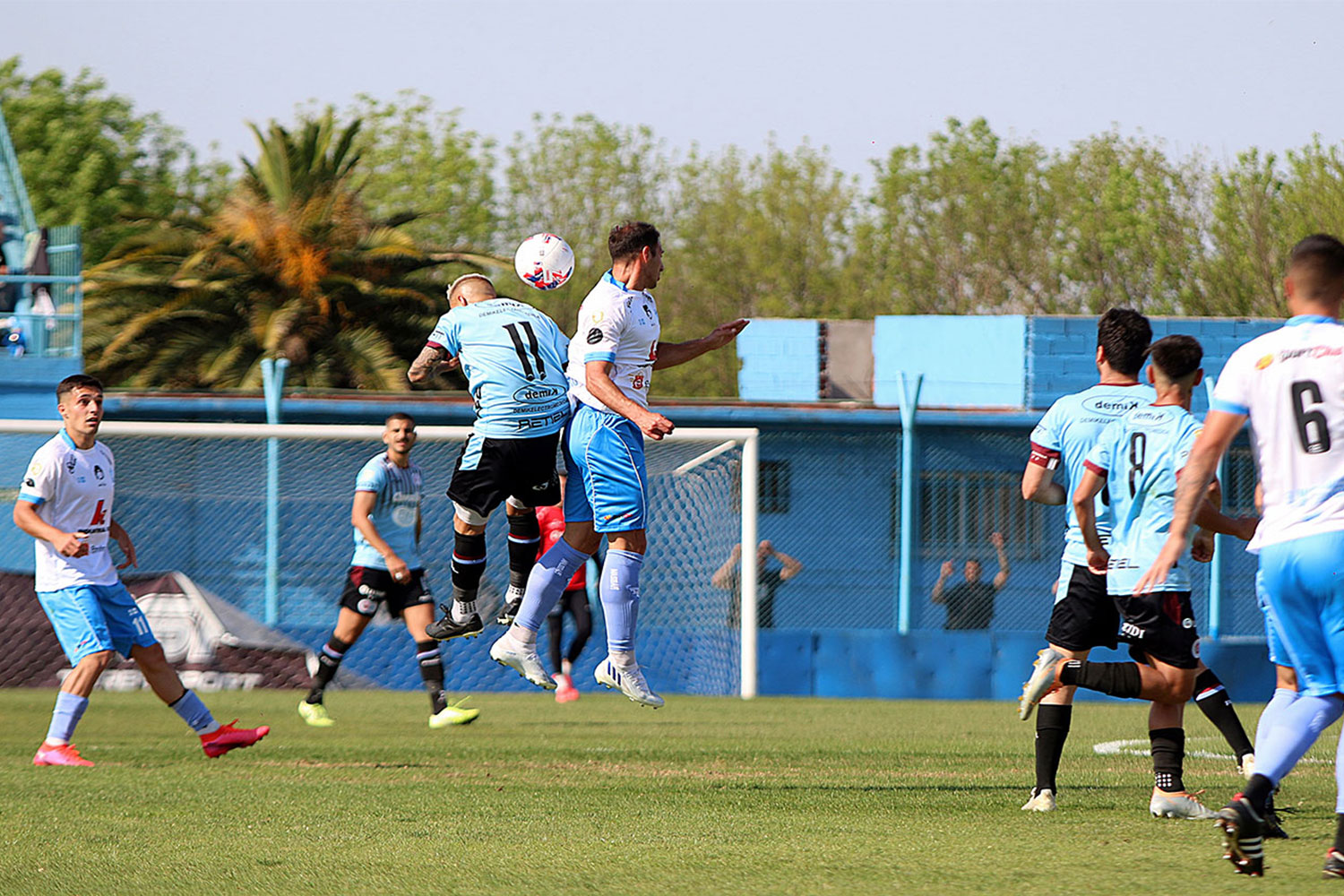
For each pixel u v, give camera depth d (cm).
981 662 6128
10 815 2120
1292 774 2856
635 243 2261
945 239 17350
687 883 1569
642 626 6250
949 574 6650
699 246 19562
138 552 6322
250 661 5678
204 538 6362
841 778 2730
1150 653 2127
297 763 2925
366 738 3562
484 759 3056
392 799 2322
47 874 1634
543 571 2378
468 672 5975
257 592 6316
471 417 6606
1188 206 14538
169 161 19975
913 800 2348
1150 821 2088
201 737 2994
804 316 19038
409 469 3912
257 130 12044
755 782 2636
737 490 6325
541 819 2088
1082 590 2169
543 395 2373
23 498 2831
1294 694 1609
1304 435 1535
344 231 11494
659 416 2166
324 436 5456
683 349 2444
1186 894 1476
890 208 18012
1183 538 1612
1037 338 8319
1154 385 2178
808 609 6669
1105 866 1669
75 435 2877
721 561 6269
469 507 2391
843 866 1675
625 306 2255
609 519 2317
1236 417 1580
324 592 6259
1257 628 6538
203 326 11131
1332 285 1573
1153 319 8144
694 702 5494
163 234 11912
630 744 3491
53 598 2888
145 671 2961
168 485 6397
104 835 1920
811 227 19338
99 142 19262
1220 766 3061
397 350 11588
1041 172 17225
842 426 6875
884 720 4472
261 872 1647
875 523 6769
